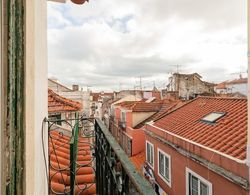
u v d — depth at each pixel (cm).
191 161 768
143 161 1572
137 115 1903
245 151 573
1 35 76
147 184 109
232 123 783
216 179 637
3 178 76
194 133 841
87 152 500
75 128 302
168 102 2073
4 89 77
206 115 968
